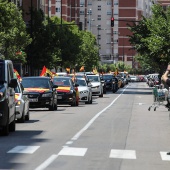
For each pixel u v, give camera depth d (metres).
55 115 49.34
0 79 32.25
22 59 91.06
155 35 94.25
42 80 55.97
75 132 34.16
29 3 169.25
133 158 23.27
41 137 31.06
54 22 140.88
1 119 30.77
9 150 25.27
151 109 60.72
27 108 42.78
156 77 177.12
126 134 33.31
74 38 143.00
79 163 21.64
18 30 87.81
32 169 20.00
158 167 21.00
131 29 112.56
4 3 80.88
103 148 26.47
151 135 32.88
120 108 62.47
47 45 116.19
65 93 64.56
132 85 198.75
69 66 139.38
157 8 99.94
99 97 96.38
